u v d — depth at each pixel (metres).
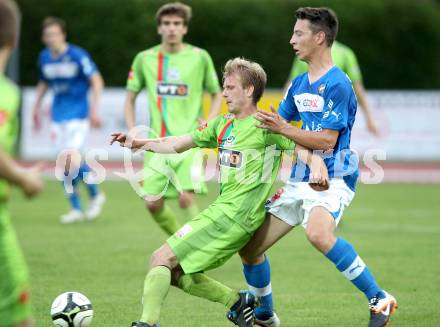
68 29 91.50
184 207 30.58
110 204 50.69
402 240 37.50
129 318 22.94
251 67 21.16
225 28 91.69
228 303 20.72
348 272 20.17
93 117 44.44
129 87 32.41
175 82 31.62
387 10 94.69
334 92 20.89
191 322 22.69
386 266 31.12
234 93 21.11
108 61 91.69
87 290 26.58
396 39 95.25
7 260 14.88
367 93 72.38
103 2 91.06
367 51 94.88
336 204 20.52
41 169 15.11
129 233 38.94
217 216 20.50
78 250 34.19
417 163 74.94
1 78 15.05
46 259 32.06
